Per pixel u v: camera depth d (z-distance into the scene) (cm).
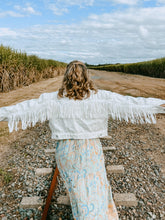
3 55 991
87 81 171
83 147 171
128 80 1636
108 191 179
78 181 163
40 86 1218
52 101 171
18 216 245
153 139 448
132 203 255
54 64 2183
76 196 160
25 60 1238
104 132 179
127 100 174
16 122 167
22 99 828
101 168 173
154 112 173
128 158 365
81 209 156
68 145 172
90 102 170
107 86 1191
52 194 258
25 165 351
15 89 1088
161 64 2156
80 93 170
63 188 288
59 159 175
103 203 162
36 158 371
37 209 254
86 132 172
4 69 993
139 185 294
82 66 173
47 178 314
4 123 582
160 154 382
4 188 294
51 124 176
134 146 414
